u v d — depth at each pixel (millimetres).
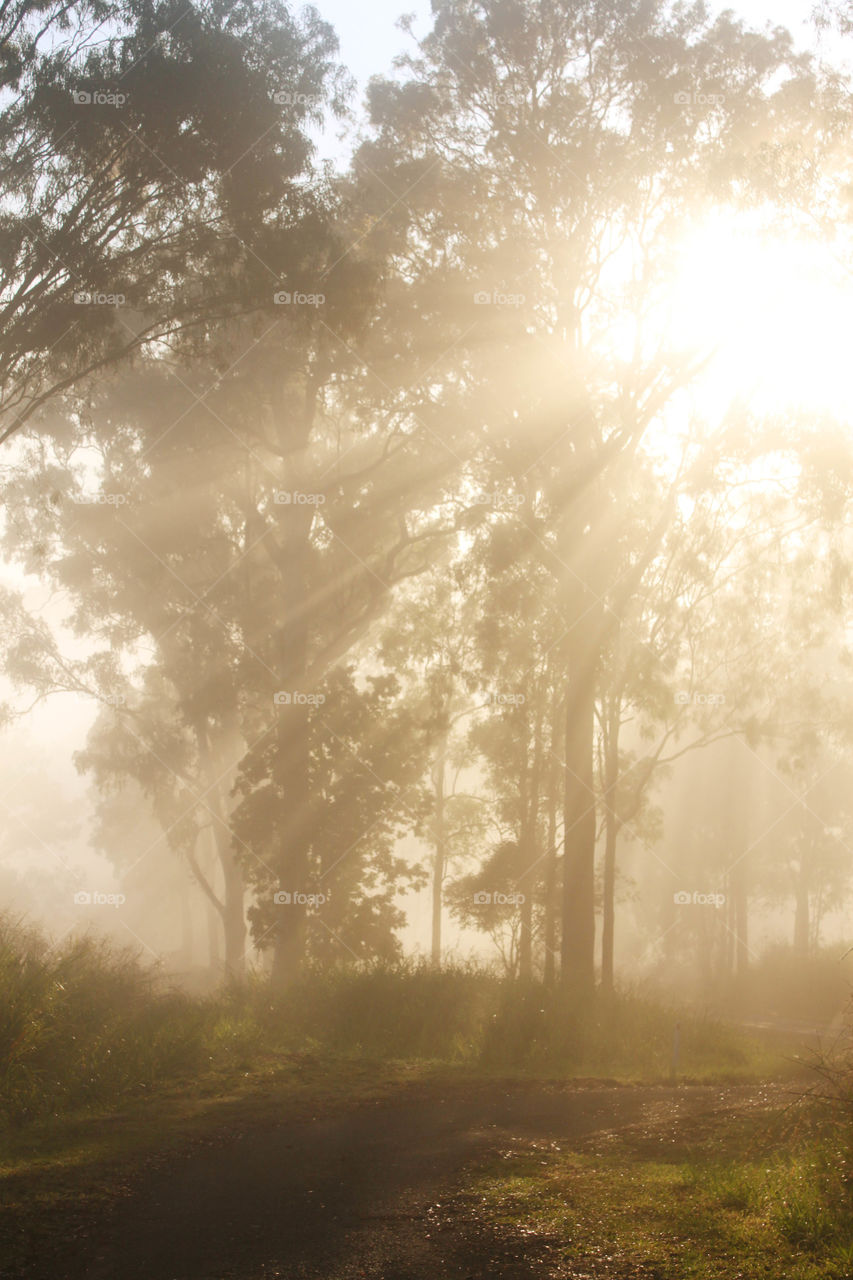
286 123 19203
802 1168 8125
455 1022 19281
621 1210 7832
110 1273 6465
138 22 18281
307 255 19891
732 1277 6391
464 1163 9508
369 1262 6711
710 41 26422
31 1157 9359
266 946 34125
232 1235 7266
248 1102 12469
